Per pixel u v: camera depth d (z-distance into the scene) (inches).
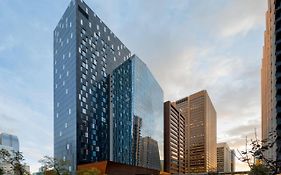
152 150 6210.6
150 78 6451.8
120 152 4894.2
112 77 5191.9
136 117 5364.2
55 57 5108.3
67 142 4148.6
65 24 4692.4
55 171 2365.9
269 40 4419.3
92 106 4424.2
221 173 4542.3
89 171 2679.6
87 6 4643.2
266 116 5364.2
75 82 4099.4
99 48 4881.9
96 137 4426.7
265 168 579.8
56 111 4815.5
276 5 2970.0
